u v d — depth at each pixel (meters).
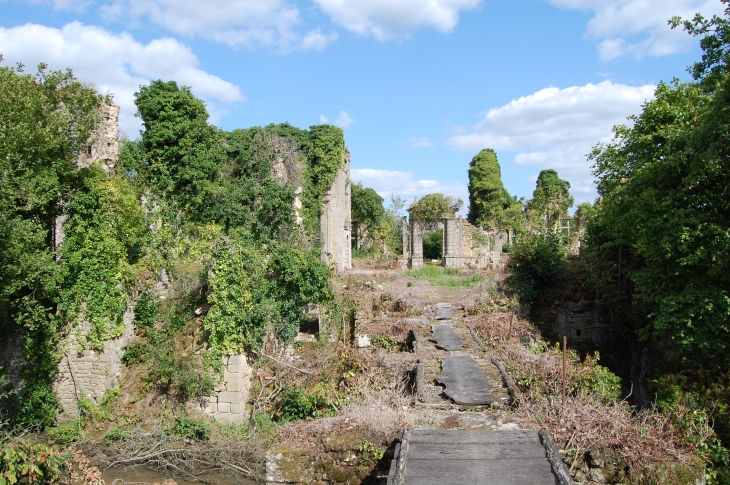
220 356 17.22
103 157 20.97
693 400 14.61
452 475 6.06
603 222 22.38
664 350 18.05
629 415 9.02
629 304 21.84
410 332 17.22
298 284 19.08
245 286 17.77
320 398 14.20
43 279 17.80
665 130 17.89
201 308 18.72
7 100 17.45
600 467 7.59
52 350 18.45
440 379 11.28
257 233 24.62
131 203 19.70
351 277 27.31
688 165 14.70
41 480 9.07
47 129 17.86
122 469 15.48
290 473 8.08
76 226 18.80
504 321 18.61
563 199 39.25
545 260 23.95
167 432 16.58
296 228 25.97
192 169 23.00
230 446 15.70
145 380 18.06
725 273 14.52
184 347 18.14
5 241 16.17
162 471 15.34
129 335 19.19
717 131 13.48
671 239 14.54
